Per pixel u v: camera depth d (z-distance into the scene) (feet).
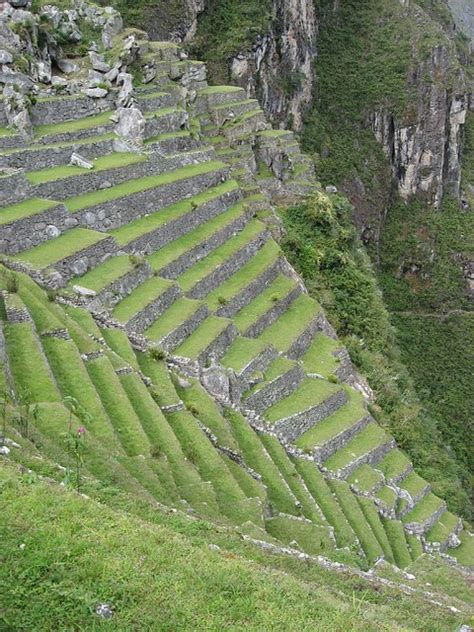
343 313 139.95
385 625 41.04
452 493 111.86
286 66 306.35
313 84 345.31
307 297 122.83
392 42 373.20
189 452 68.90
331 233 156.46
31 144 107.24
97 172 107.55
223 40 263.29
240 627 35.65
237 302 107.04
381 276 337.52
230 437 76.48
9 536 37.50
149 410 70.59
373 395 121.19
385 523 86.74
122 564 37.65
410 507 93.71
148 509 50.16
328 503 80.02
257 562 47.09
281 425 88.94
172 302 94.68
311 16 341.21
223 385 85.05
